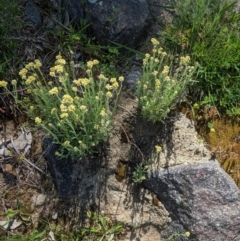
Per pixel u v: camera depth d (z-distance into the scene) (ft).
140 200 2.34
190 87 2.46
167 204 2.30
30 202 2.32
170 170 2.31
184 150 2.37
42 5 2.59
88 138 2.21
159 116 2.34
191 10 2.56
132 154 2.38
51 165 2.34
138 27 2.50
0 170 2.36
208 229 2.21
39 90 2.17
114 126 2.40
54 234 2.28
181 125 2.42
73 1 2.53
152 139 2.40
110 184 2.35
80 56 2.52
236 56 2.44
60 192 2.32
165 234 2.28
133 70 2.51
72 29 2.49
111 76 2.46
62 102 2.01
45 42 2.53
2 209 2.31
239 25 2.56
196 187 2.25
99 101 2.22
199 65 2.34
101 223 2.29
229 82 2.46
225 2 2.54
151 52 2.54
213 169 2.29
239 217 2.23
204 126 2.44
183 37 2.52
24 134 2.40
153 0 2.61
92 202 2.32
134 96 2.45
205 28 2.51
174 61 2.52
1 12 2.51
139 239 2.29
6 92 2.36
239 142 2.43
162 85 2.23
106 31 2.49
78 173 2.33
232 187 2.27
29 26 2.53
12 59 2.48
